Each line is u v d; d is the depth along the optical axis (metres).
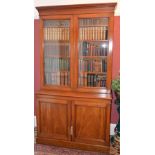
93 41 2.43
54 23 2.55
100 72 2.45
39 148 2.53
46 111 2.54
